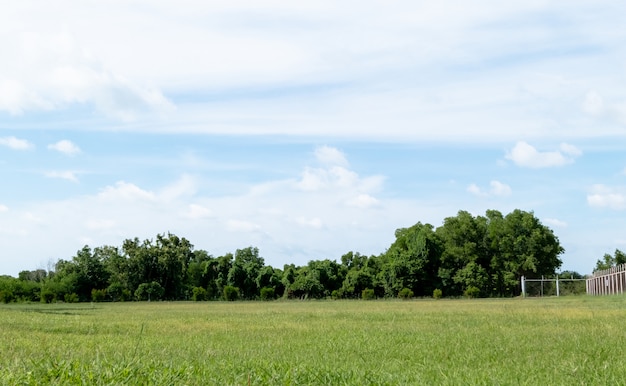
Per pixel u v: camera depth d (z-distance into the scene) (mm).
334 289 86312
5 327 21609
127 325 23312
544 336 16734
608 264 107062
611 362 11141
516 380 9195
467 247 92188
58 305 55062
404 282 84562
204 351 13570
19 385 7469
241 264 86812
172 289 80438
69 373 7961
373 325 22781
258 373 9109
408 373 10016
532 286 93500
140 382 7781
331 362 11805
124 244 79312
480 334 17750
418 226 93000
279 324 23906
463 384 8898
